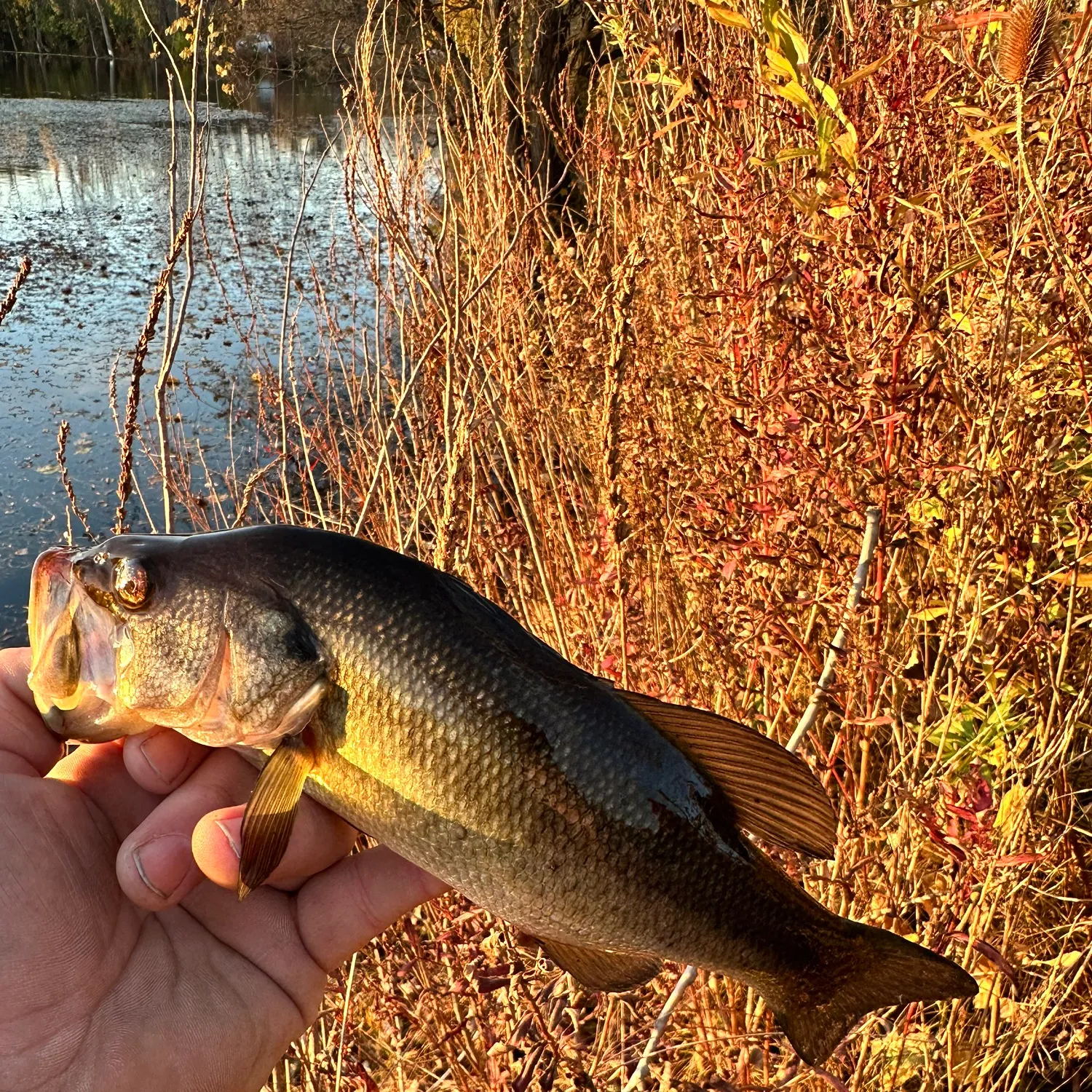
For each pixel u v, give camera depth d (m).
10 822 0.25
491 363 0.64
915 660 0.35
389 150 0.83
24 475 1.10
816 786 0.26
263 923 0.27
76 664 0.25
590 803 0.25
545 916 0.25
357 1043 0.44
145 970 0.25
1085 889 0.36
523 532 0.56
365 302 1.34
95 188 2.65
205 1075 0.25
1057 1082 0.38
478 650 0.25
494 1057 0.36
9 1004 0.24
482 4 0.78
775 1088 0.35
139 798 0.27
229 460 1.05
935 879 0.39
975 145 0.42
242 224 2.09
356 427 0.68
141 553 0.25
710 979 0.39
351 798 0.25
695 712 0.26
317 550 0.25
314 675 0.24
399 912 0.27
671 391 0.52
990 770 0.40
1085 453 0.42
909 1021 0.37
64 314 1.65
